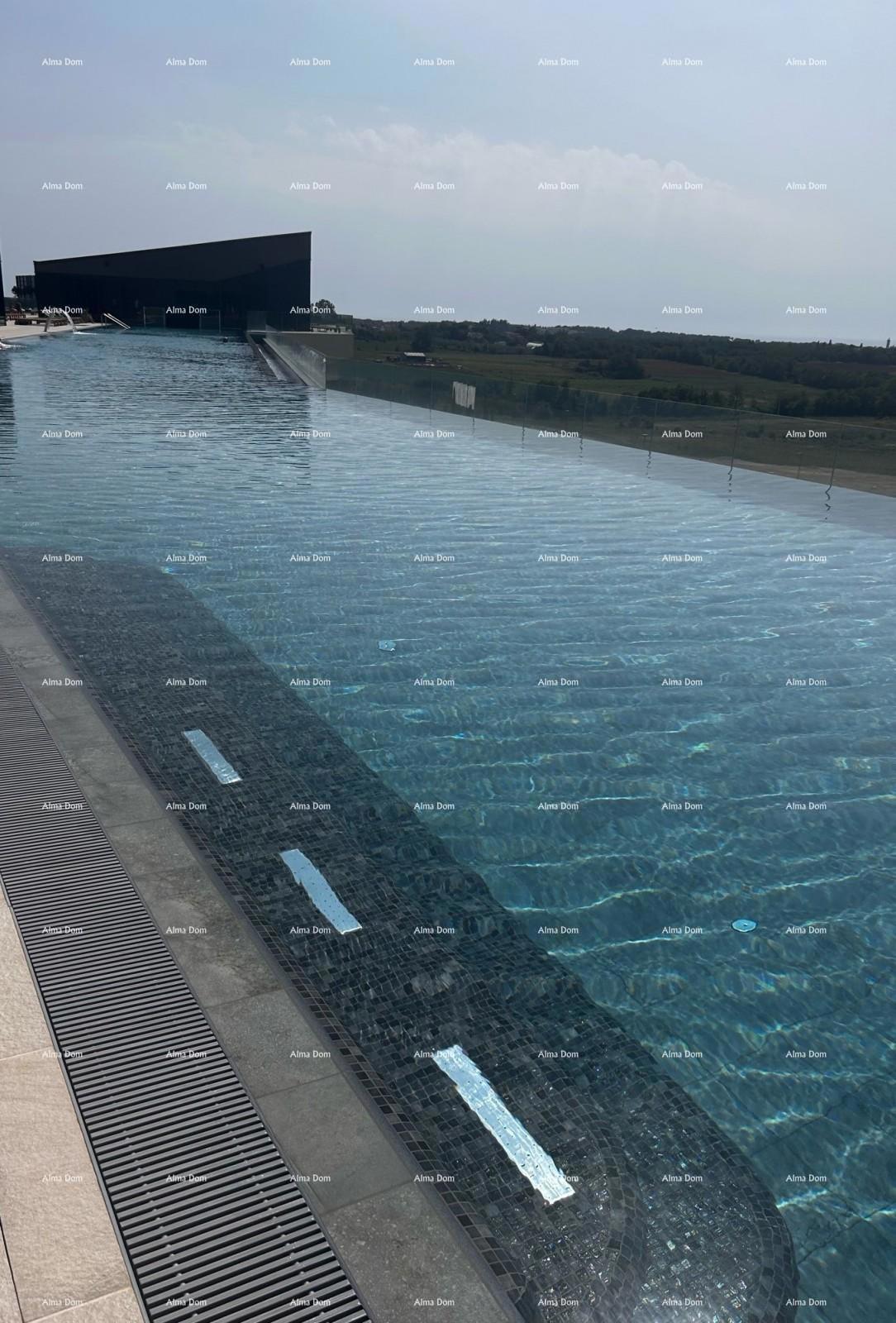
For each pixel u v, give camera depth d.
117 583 7.35
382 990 3.00
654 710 5.46
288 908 3.41
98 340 37.78
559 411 17.06
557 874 3.83
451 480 12.95
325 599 7.26
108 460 12.98
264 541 8.98
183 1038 2.53
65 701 4.74
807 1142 2.52
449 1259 1.94
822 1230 2.23
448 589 7.67
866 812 4.42
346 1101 2.36
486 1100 2.56
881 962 3.36
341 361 24.27
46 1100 2.27
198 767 4.49
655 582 8.11
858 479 12.42
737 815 4.36
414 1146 2.34
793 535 10.23
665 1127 2.53
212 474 12.38
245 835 3.91
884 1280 2.11
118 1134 2.18
